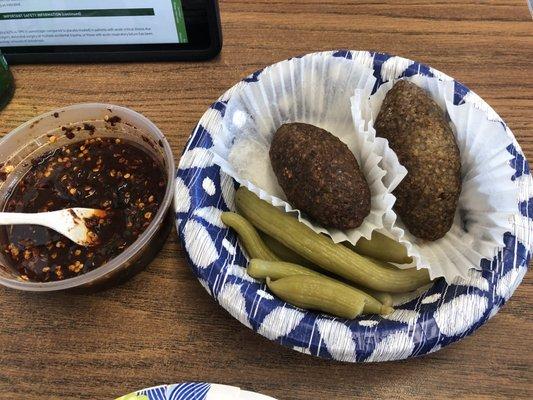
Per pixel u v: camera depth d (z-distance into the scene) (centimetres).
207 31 83
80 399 61
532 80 82
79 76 88
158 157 74
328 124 78
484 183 65
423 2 92
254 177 73
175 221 66
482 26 89
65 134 78
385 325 56
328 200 63
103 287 66
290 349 62
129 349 64
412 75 73
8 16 81
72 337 65
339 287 60
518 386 59
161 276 69
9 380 62
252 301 58
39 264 66
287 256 68
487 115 68
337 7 93
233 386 58
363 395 59
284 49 88
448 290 60
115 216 68
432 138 65
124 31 84
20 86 88
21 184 74
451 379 60
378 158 66
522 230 61
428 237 66
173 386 55
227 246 65
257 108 74
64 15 81
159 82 87
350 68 73
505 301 58
